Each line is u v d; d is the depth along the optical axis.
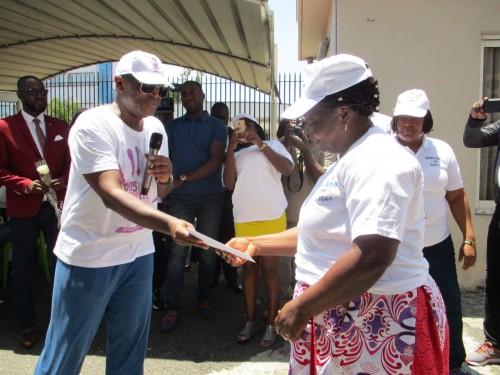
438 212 3.08
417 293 1.68
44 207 4.04
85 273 2.32
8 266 5.43
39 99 4.00
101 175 2.18
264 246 2.19
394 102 4.83
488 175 4.91
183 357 3.74
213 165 4.28
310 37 9.77
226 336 4.11
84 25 6.72
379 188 1.50
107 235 2.33
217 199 4.39
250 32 5.84
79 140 2.21
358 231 1.49
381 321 1.66
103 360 3.71
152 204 2.59
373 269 1.47
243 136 3.84
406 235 1.67
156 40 7.50
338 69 1.64
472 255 3.29
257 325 4.30
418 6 4.75
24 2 5.64
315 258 1.76
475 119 3.45
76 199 2.31
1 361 3.65
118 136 2.33
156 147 2.45
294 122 4.17
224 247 1.84
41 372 2.43
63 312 2.37
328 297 1.53
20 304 3.87
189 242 1.95
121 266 2.41
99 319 2.43
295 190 4.54
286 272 5.68
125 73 2.33
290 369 1.88
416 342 1.66
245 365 3.61
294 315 1.59
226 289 5.32
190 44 7.60
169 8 5.59
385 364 1.66
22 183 3.82
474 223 4.84
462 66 4.76
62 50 8.50
